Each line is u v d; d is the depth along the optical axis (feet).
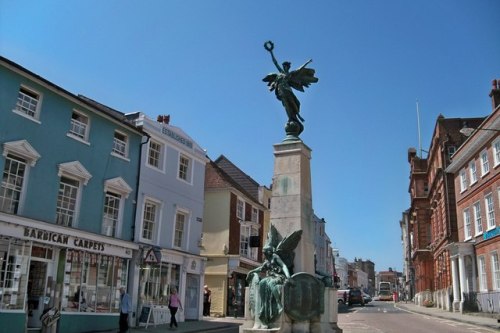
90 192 62.39
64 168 58.34
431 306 154.40
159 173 75.97
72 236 57.41
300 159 39.93
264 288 35.14
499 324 69.87
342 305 179.11
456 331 61.31
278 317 34.14
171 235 77.77
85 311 59.11
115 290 64.34
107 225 65.46
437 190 138.21
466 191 106.01
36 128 55.42
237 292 103.30
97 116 64.54
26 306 51.13
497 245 85.56
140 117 73.46
